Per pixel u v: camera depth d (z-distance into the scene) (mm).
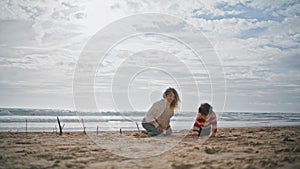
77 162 4395
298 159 4309
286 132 8531
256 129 9633
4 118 13555
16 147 5832
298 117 15523
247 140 6535
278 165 3979
